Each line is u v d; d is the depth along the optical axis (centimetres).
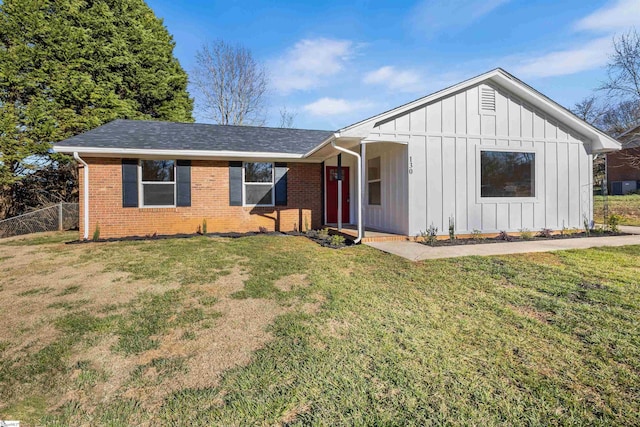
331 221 1201
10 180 1304
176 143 993
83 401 216
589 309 352
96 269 569
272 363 255
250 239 902
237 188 1059
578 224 954
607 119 2714
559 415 192
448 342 284
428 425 184
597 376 231
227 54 2605
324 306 377
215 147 1006
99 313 369
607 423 185
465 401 205
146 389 227
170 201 1002
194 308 381
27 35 1352
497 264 553
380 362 253
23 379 241
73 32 1448
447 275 495
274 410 200
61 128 1394
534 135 916
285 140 1186
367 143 828
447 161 846
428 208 834
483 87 874
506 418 190
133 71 1727
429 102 830
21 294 438
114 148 886
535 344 279
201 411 201
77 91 1445
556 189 936
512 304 374
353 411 197
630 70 1620
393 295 412
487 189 878
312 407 202
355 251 703
